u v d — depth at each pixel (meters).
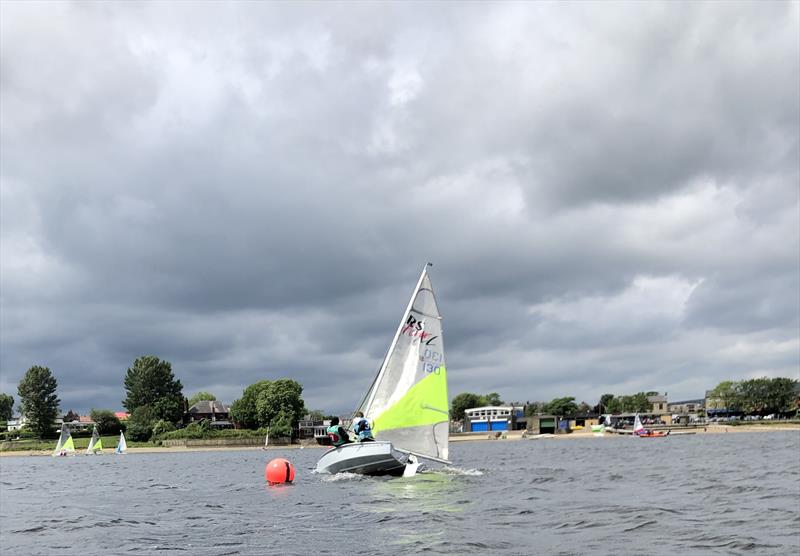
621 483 28.91
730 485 27.12
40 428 166.75
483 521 16.95
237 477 38.12
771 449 66.44
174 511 20.64
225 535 15.38
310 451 119.00
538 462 50.75
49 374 169.50
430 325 30.72
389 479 28.64
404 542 14.08
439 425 30.28
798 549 13.12
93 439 133.62
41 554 13.75
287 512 19.19
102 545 14.53
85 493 29.48
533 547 13.48
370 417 29.78
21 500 26.56
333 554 12.86
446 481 28.61
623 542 13.98
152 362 182.88
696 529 15.61
